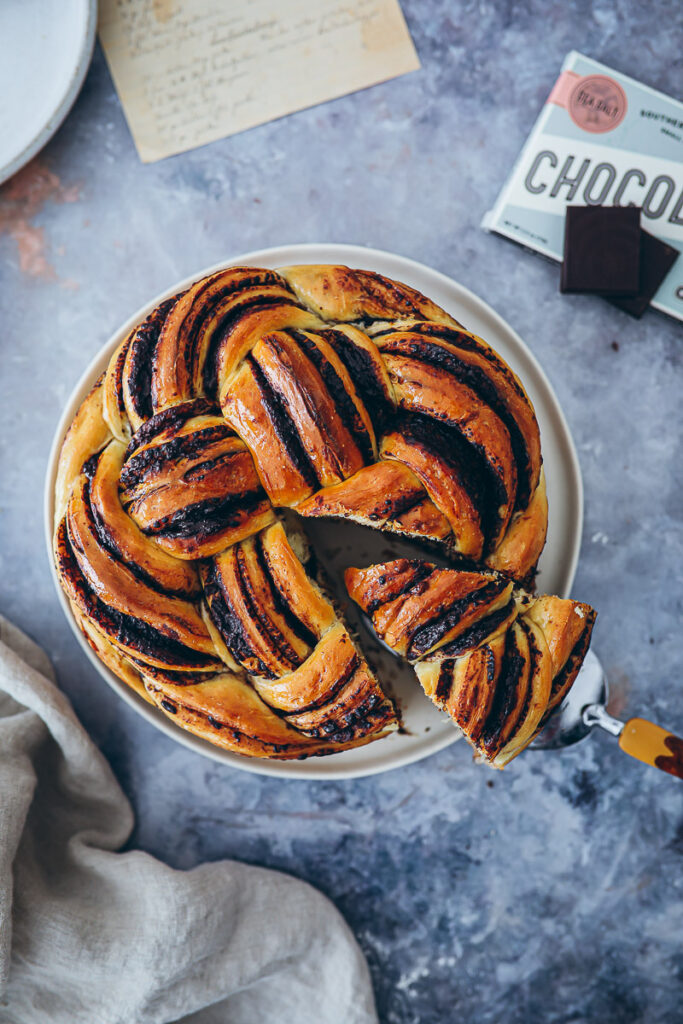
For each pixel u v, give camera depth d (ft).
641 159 2.10
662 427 2.15
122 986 1.97
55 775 2.11
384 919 2.16
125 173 2.16
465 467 1.78
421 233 2.16
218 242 2.16
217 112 2.16
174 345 1.79
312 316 1.85
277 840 2.15
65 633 2.15
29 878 2.02
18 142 2.10
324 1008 2.10
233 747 1.83
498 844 2.15
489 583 1.77
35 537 2.15
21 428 2.15
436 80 2.16
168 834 2.15
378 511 1.76
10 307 2.16
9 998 1.97
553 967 2.15
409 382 1.78
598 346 2.15
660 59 2.15
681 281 2.09
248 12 2.15
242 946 2.05
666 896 2.14
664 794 2.14
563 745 2.09
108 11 2.15
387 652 1.99
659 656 2.14
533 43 2.15
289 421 1.76
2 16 2.12
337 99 2.16
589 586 2.14
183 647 1.79
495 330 2.02
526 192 2.10
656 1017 2.14
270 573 1.79
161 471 1.76
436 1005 2.15
